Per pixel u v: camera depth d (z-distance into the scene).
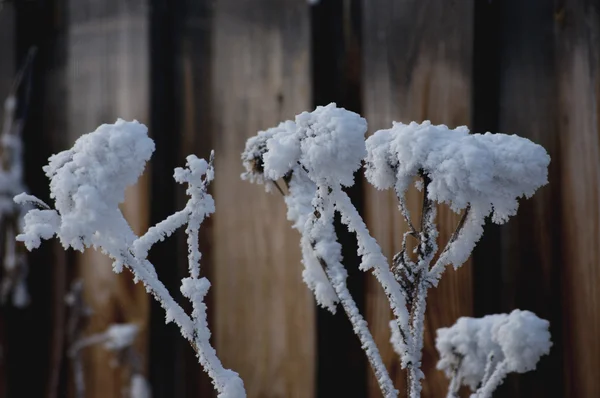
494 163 0.70
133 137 0.70
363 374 1.03
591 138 1.00
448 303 1.00
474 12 1.03
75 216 0.69
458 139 0.71
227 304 1.10
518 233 1.00
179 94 1.15
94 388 1.15
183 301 1.11
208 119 1.13
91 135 0.70
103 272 1.17
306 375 1.05
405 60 1.06
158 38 1.16
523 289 1.00
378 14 1.08
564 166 1.00
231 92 1.13
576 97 1.00
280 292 1.07
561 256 0.99
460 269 1.00
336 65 1.09
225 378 0.73
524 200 1.00
